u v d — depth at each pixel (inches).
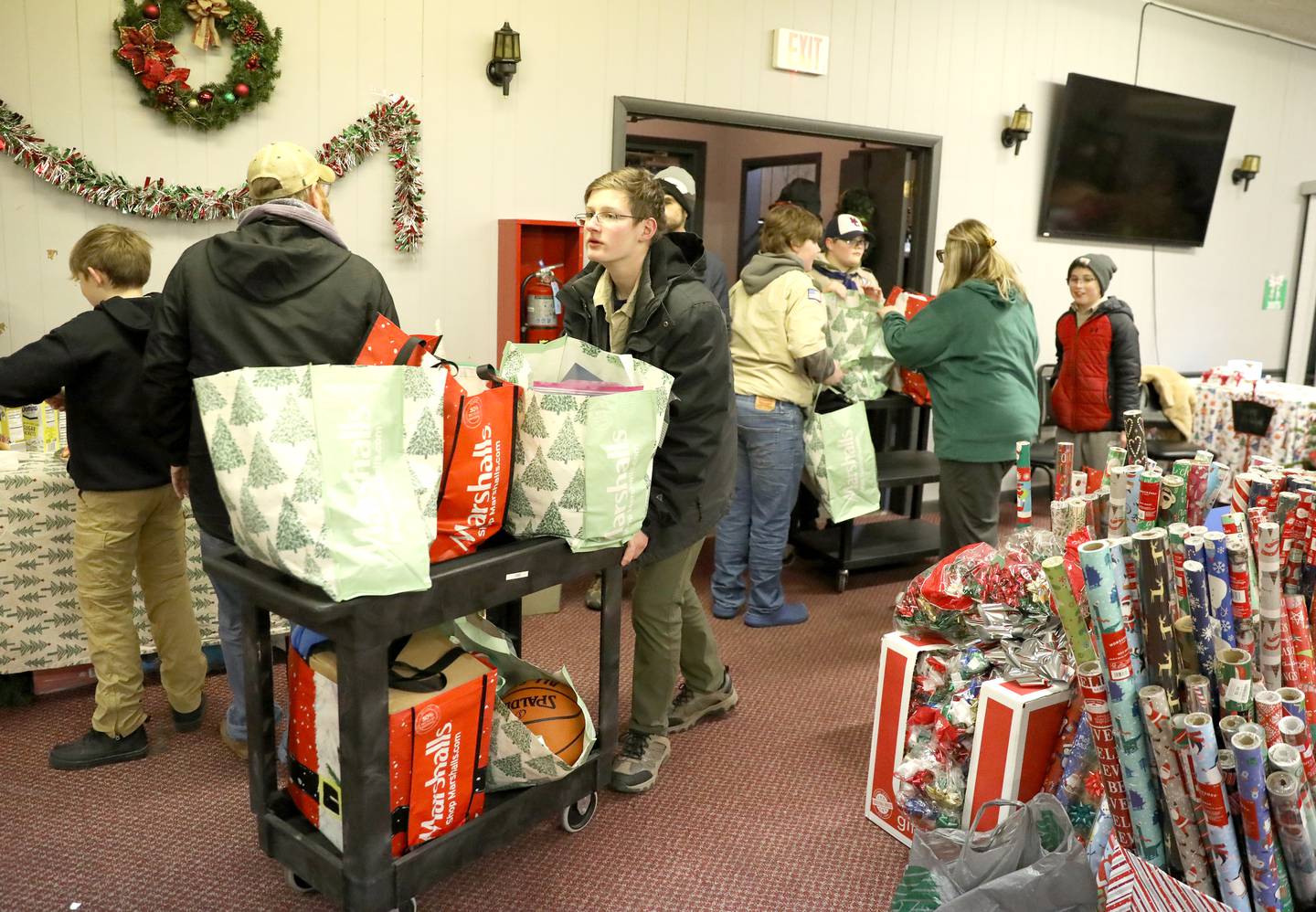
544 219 162.7
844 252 164.7
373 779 66.6
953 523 131.9
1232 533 66.4
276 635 124.6
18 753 102.6
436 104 152.1
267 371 60.6
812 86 187.5
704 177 261.0
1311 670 66.1
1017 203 220.7
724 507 96.0
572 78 163.0
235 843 88.1
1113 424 165.5
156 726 108.8
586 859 87.2
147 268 96.7
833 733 112.3
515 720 76.5
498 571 72.2
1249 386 201.5
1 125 122.2
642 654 98.1
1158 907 61.5
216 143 136.8
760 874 86.0
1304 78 269.4
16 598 109.2
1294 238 280.2
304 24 140.5
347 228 148.4
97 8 127.6
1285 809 57.4
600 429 74.9
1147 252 247.6
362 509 62.5
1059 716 80.7
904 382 170.6
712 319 86.7
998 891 66.7
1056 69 219.3
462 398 69.0
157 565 101.4
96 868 83.9
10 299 128.2
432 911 79.4
